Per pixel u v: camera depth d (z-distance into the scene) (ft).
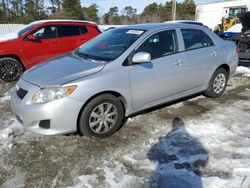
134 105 13.56
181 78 15.20
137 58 12.69
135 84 13.15
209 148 11.92
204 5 103.76
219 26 68.95
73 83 11.43
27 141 12.55
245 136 12.98
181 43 15.24
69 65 12.95
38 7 180.55
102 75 12.09
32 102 11.44
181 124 14.25
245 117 15.20
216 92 17.98
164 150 11.83
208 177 10.02
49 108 11.16
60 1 191.72
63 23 25.61
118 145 12.26
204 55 16.26
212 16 101.04
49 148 12.00
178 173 10.28
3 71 22.72
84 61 13.26
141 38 13.69
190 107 16.60
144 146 12.17
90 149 11.94
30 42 23.50
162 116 15.25
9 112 15.96
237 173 10.21
